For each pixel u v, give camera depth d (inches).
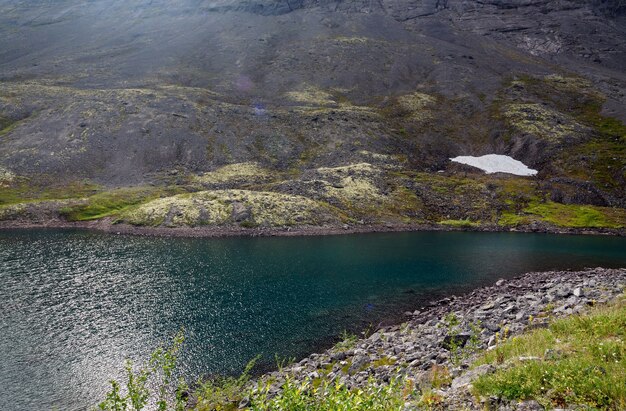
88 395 1214.9
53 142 6476.4
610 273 2445.9
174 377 1311.5
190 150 6648.6
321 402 454.3
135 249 3351.4
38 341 1569.9
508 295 1903.3
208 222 4411.9
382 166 6451.8
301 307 1972.2
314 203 4972.9
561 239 4153.5
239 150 6786.4
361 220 4827.8
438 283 2422.5
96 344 1551.4
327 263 2947.8
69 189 5536.4
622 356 511.2
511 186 5851.4
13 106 7613.2
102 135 6712.6
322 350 1499.8
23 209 4697.3
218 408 1055.0
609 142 7032.5
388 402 521.3
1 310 1891.0
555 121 7854.3
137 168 6205.7
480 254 3331.7
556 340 692.1
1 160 5954.7
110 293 2154.3
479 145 7539.4
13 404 1169.4
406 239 4089.6
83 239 3769.7
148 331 1673.2
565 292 1603.1
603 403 419.8
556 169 6358.3
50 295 2106.3
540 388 478.3
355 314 1881.2
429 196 5565.9
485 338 1094.4
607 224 4756.4
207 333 1656.0
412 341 1306.6
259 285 2343.8
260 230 4303.6
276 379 1195.9
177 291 2202.3
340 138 7273.6
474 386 538.0
